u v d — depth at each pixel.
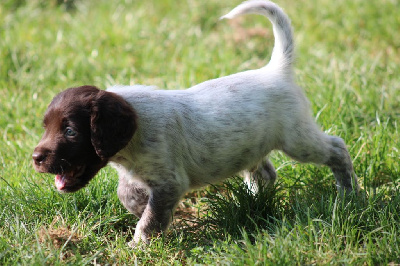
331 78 13.15
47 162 7.40
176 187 8.28
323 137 9.38
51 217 8.84
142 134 7.95
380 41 16.67
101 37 16.03
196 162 8.53
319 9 17.86
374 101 12.33
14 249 7.78
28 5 18.28
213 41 16.42
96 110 7.39
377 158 10.38
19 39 16.02
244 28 17.09
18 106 12.67
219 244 8.04
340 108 11.86
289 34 9.42
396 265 7.31
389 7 17.56
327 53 15.84
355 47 16.47
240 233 8.57
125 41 16.08
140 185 8.52
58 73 14.39
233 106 8.66
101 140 7.39
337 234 7.96
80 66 14.68
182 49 15.83
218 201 9.06
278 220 8.28
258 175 9.92
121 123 7.43
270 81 9.08
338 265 7.36
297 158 9.28
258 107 8.79
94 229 8.77
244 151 8.83
